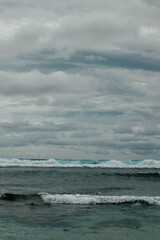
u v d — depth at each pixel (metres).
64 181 25.38
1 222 9.75
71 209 12.16
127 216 11.03
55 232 8.63
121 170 44.75
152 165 58.91
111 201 13.84
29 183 23.03
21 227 9.14
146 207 12.85
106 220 10.33
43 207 12.49
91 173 34.94
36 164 52.72
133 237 8.23
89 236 8.27
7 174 31.47
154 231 8.94
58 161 63.38
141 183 26.02
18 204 13.07
